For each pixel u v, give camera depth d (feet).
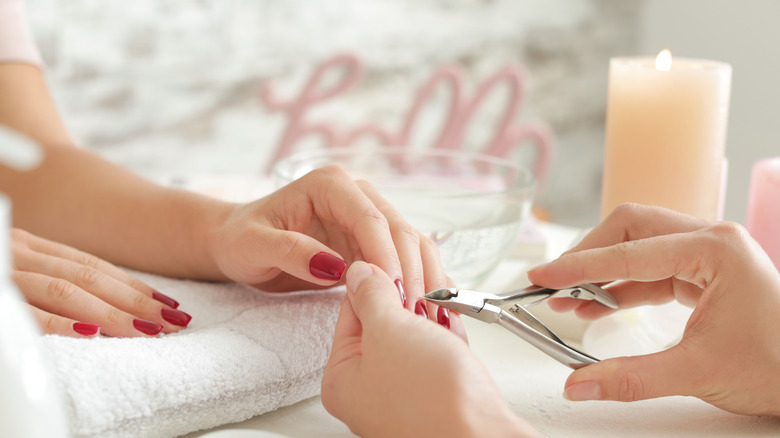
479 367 1.59
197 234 2.17
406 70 6.24
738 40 6.49
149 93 5.10
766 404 1.85
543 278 1.95
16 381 1.30
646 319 2.15
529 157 7.06
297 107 4.80
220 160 5.52
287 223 2.02
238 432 1.66
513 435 1.55
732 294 1.82
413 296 1.85
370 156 2.65
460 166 2.66
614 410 1.91
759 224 2.39
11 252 2.04
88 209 2.35
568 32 6.93
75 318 1.92
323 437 1.81
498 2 6.51
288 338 1.88
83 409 1.64
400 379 1.62
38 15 4.53
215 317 2.03
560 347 1.86
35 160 1.24
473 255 2.25
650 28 7.24
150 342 1.78
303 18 5.68
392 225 1.95
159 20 5.03
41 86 2.75
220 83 5.40
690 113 2.30
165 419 1.73
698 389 1.83
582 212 7.46
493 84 5.08
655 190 2.33
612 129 2.38
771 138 6.28
